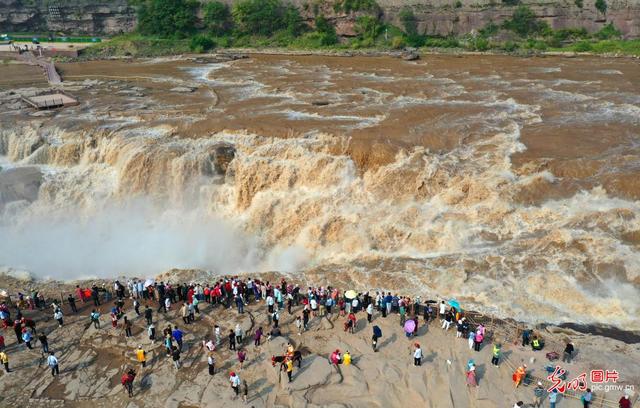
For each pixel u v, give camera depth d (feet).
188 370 102.58
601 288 118.62
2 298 127.75
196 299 118.52
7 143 190.49
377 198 152.66
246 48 381.19
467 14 373.61
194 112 203.51
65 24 413.39
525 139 168.76
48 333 114.11
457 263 129.39
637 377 96.53
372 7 382.01
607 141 165.17
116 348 108.68
